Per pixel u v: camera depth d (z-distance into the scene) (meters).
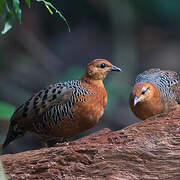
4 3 7.90
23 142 22.19
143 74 13.11
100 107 11.38
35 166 8.67
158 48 27.61
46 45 27.53
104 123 22.61
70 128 11.30
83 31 28.56
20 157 8.94
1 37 24.88
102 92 11.41
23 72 24.83
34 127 11.52
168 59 26.56
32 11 27.70
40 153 8.91
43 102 11.25
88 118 11.19
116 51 26.03
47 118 11.25
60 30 28.52
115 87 23.47
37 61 25.77
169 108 12.20
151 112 11.87
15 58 25.31
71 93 11.12
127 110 23.06
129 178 8.16
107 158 8.34
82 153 8.53
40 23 27.97
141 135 8.59
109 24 28.59
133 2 27.03
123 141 8.58
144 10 27.53
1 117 11.95
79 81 11.46
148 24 28.52
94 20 28.95
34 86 24.50
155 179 8.10
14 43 25.80
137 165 8.20
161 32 28.42
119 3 26.75
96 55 27.23
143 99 11.66
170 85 12.30
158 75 12.59
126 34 26.45
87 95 11.11
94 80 11.38
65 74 23.28
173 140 8.24
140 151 8.22
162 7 27.33
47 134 11.61
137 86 11.80
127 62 25.67
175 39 28.23
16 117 11.51
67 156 8.58
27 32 26.30
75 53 27.33
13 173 8.73
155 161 8.15
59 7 28.42
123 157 8.27
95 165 8.35
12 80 24.30
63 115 11.12
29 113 11.34
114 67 11.53
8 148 19.56
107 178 8.23
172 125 8.63
